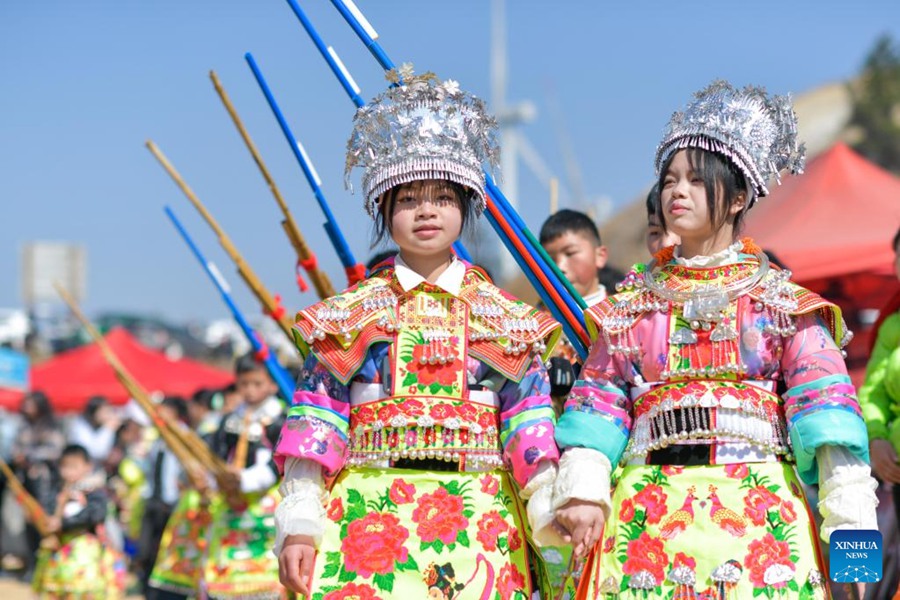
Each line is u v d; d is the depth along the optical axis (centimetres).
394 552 657
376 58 799
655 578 633
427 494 663
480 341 679
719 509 631
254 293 1084
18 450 2856
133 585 2664
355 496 671
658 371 654
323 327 677
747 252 672
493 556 662
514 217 787
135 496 2500
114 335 3519
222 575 1401
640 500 647
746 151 658
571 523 632
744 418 641
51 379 3388
